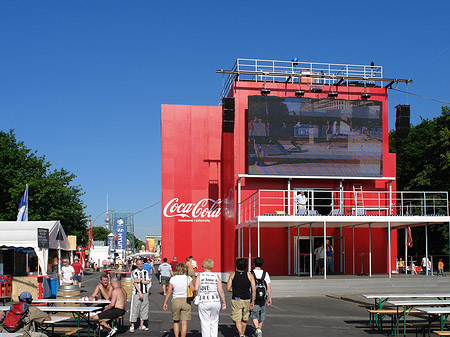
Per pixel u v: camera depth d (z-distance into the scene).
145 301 12.84
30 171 43.81
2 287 20.03
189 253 29.23
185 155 29.88
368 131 28.34
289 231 27.98
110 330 11.66
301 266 28.48
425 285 23.53
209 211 29.62
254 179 28.08
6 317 9.06
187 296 10.59
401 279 23.42
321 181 28.61
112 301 11.62
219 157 30.08
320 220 23.88
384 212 28.75
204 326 10.04
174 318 10.52
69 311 10.99
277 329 12.99
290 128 27.70
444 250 42.78
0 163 41.84
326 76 29.05
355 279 23.05
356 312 16.70
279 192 28.22
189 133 30.05
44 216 42.50
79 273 23.36
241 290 10.92
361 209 26.00
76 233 53.19
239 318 10.86
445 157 40.16
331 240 29.08
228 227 28.08
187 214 29.47
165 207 29.42
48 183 43.38
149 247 78.25
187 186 29.70
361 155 28.16
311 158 27.73
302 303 19.55
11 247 22.06
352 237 28.73
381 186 29.12
